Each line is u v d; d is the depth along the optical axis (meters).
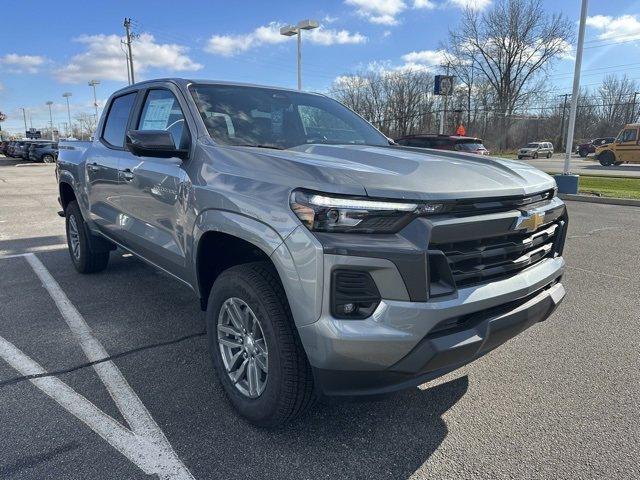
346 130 3.84
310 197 2.12
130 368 3.27
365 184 2.11
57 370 3.23
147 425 2.62
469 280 2.31
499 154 57.34
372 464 2.35
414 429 2.64
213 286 2.75
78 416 2.70
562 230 2.99
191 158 3.02
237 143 3.09
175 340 3.71
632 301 4.72
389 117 67.06
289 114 3.63
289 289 2.17
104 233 4.60
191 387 3.02
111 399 2.88
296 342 2.32
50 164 35.47
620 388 3.09
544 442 2.54
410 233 2.11
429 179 2.30
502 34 55.09
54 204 11.73
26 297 4.66
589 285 5.23
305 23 20.38
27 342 3.66
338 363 2.09
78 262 5.37
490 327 2.30
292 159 2.43
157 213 3.37
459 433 2.61
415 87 64.38
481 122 59.88
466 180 2.39
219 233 2.68
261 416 2.50
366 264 2.04
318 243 2.07
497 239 2.42
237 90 3.60
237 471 2.28
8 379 3.10
